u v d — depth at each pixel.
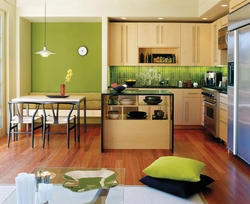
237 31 4.30
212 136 6.15
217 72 7.00
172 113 4.82
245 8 4.03
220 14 6.43
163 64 7.17
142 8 6.65
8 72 6.27
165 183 3.20
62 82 7.60
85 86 7.63
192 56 7.11
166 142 5.03
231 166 4.12
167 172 3.21
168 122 5.00
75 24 7.50
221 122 5.44
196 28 7.07
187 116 7.03
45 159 4.41
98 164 4.18
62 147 5.15
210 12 6.21
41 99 5.33
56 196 2.40
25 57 7.07
